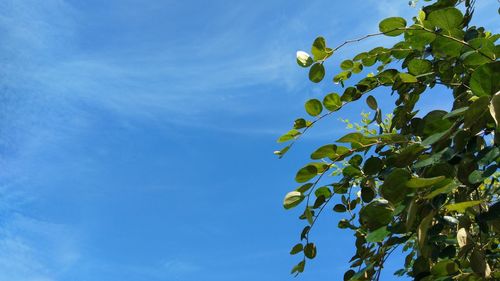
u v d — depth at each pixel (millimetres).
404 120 1217
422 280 843
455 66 1113
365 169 1015
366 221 807
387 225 805
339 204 1248
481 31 1244
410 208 688
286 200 1143
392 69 1229
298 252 1188
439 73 1204
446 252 879
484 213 778
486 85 669
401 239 957
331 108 1209
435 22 930
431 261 965
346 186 1162
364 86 1243
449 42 938
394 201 703
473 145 770
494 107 624
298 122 1195
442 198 732
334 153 1059
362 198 1131
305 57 1148
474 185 799
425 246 899
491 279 786
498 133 726
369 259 1056
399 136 972
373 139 1001
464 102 968
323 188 1161
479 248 813
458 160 778
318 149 1049
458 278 805
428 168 810
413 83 1238
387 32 1069
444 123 771
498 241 1054
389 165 1000
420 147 819
